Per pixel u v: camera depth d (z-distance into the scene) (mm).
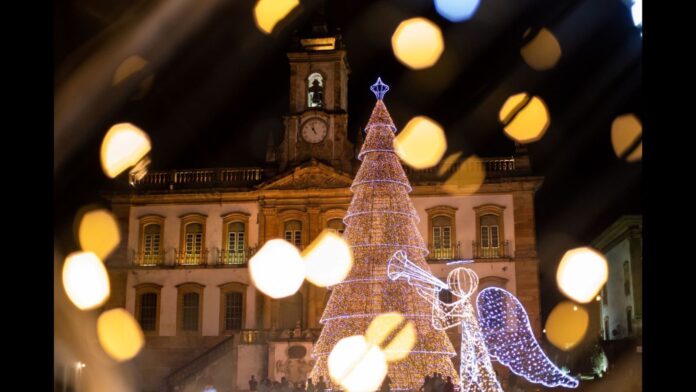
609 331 57625
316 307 48031
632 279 50031
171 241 50875
